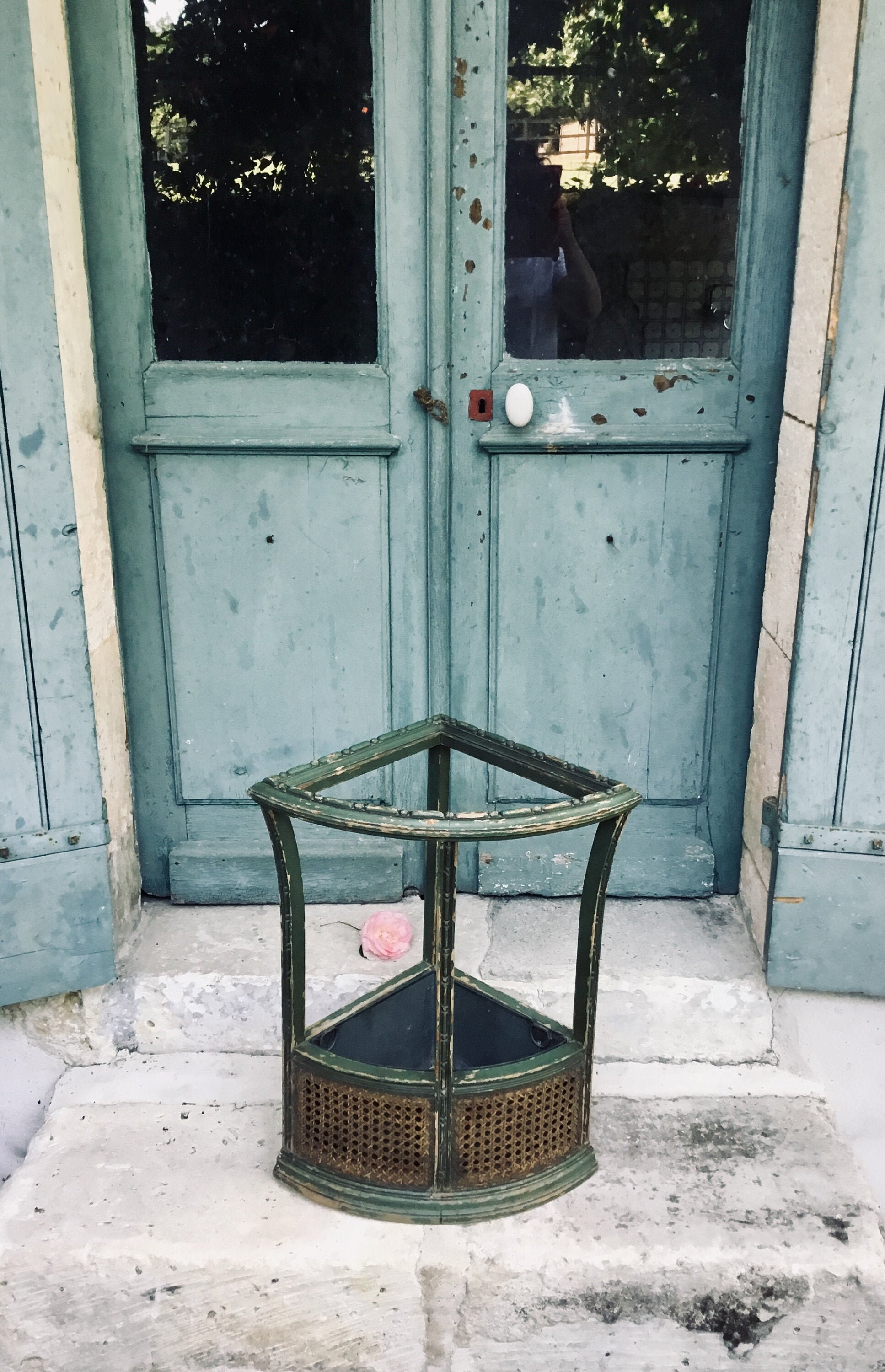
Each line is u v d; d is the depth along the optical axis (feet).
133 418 7.28
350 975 7.23
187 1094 6.84
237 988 7.21
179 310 7.18
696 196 6.97
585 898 5.60
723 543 7.47
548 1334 5.72
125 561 7.54
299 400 7.32
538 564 7.58
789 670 6.75
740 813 8.00
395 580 7.63
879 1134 7.25
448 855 5.14
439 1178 5.77
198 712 7.83
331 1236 5.75
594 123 6.87
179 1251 5.70
